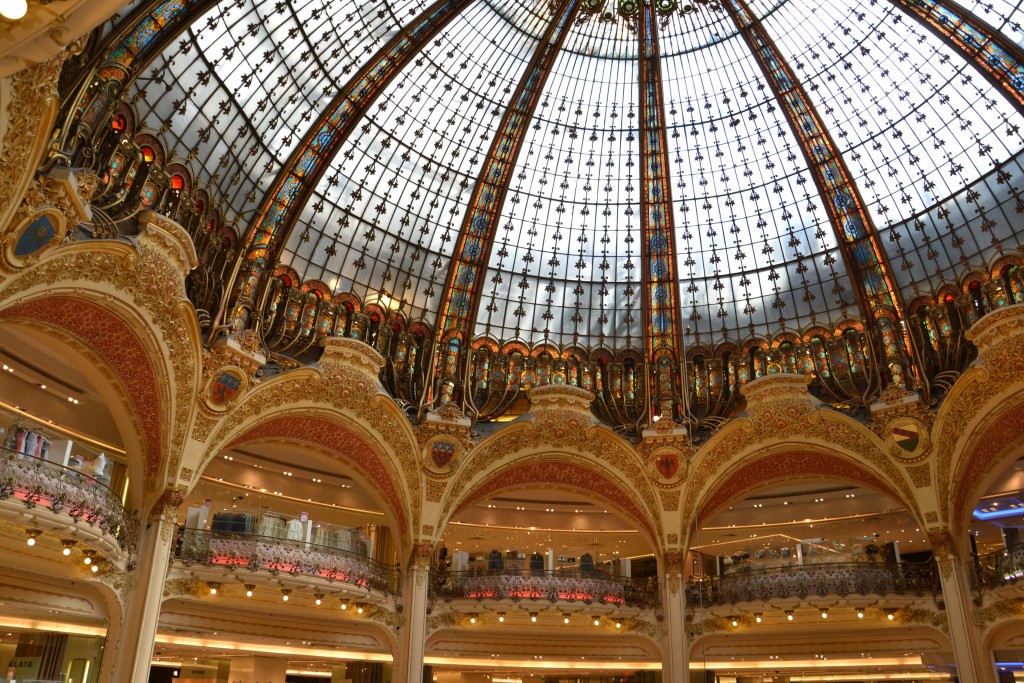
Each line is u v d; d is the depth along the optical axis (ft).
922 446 82.02
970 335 76.74
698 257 96.07
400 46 79.00
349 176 84.89
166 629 74.08
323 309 86.53
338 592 78.28
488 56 84.12
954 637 76.79
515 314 96.63
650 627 88.33
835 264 90.79
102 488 62.08
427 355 92.27
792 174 89.35
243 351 74.74
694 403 95.14
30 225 50.93
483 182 90.17
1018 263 78.59
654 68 86.33
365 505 99.81
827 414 86.58
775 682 95.76
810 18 79.51
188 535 73.20
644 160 90.99
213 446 75.25
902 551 103.24
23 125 45.68
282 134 78.64
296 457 92.53
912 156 83.25
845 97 83.25
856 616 83.35
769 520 105.09
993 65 73.05
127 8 58.44
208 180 73.92
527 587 87.51
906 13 74.90
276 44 72.95
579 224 95.09
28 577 60.54
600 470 92.79
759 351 94.63
